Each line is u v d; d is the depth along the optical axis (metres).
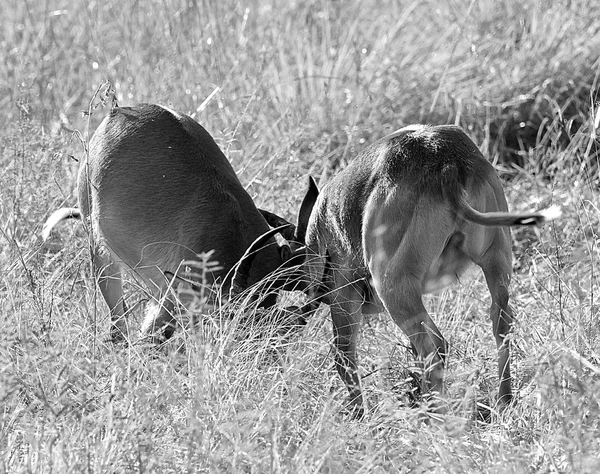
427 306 11.91
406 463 8.12
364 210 10.01
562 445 7.95
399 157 9.77
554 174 14.70
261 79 16.55
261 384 9.05
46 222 12.05
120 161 11.43
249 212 11.50
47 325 9.59
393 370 10.17
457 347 10.62
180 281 10.89
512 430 8.80
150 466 7.68
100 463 7.58
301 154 15.99
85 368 8.95
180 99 16.44
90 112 11.92
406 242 9.54
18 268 11.09
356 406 9.50
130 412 8.08
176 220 11.20
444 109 17.20
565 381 8.93
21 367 9.02
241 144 15.68
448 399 8.80
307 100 17.17
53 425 7.97
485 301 11.69
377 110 17.09
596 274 11.24
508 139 17.03
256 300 10.53
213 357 9.20
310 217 11.16
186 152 11.45
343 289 10.69
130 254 11.48
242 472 7.79
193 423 7.91
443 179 9.45
